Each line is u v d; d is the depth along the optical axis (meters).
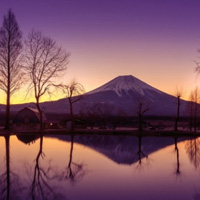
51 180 16.36
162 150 32.12
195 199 13.08
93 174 18.19
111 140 43.66
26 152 27.48
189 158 26.02
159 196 13.51
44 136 48.25
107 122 92.00
